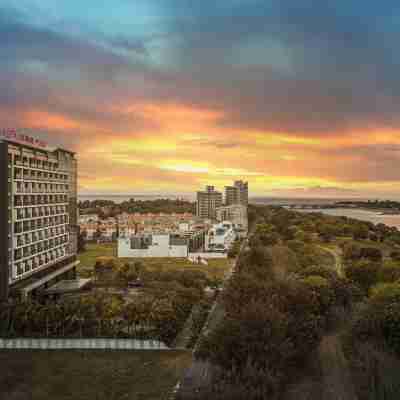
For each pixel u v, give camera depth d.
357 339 77.69
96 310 84.25
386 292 91.56
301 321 73.44
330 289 96.19
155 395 59.69
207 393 56.25
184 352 75.50
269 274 119.62
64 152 128.75
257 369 59.31
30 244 105.94
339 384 64.00
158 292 112.00
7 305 85.00
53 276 117.69
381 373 64.44
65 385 62.84
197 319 90.56
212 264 179.62
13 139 99.12
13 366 69.19
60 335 80.12
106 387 62.22
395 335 71.81
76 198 138.62
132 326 83.62
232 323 64.56
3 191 94.31
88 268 167.00
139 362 71.00
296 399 59.56
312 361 71.56
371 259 157.75
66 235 129.88
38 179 110.88
